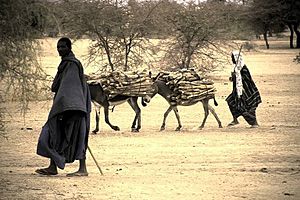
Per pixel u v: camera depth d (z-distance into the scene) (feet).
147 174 68.74
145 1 197.88
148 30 195.72
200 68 207.72
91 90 102.73
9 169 72.54
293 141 94.17
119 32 191.01
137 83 103.86
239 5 233.35
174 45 204.44
